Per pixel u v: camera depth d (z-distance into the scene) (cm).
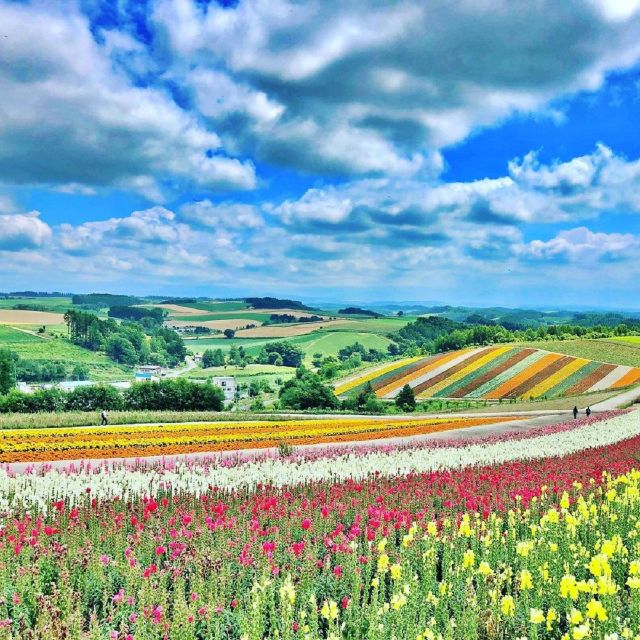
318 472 1961
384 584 912
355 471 2012
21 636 702
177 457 2694
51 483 1587
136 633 704
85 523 1217
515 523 1188
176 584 825
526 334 14238
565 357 10475
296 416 5288
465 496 1398
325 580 938
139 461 2373
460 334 14000
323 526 1206
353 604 791
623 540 1107
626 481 1370
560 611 802
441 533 1098
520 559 949
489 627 761
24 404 5550
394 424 4516
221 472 1919
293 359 18938
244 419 4803
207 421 4591
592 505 1099
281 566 1006
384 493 1536
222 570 883
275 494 1544
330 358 16662
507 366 10306
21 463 2417
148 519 1212
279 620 769
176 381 6325
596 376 9356
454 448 2686
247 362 19250
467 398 8944
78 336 18662
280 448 2566
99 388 5897
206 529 1107
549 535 970
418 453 2497
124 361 18250
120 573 941
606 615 666
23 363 15875
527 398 8675
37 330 19350
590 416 5006
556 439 3047
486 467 2081
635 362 9919
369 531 1066
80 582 891
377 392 9781
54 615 728
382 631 681
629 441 2939
